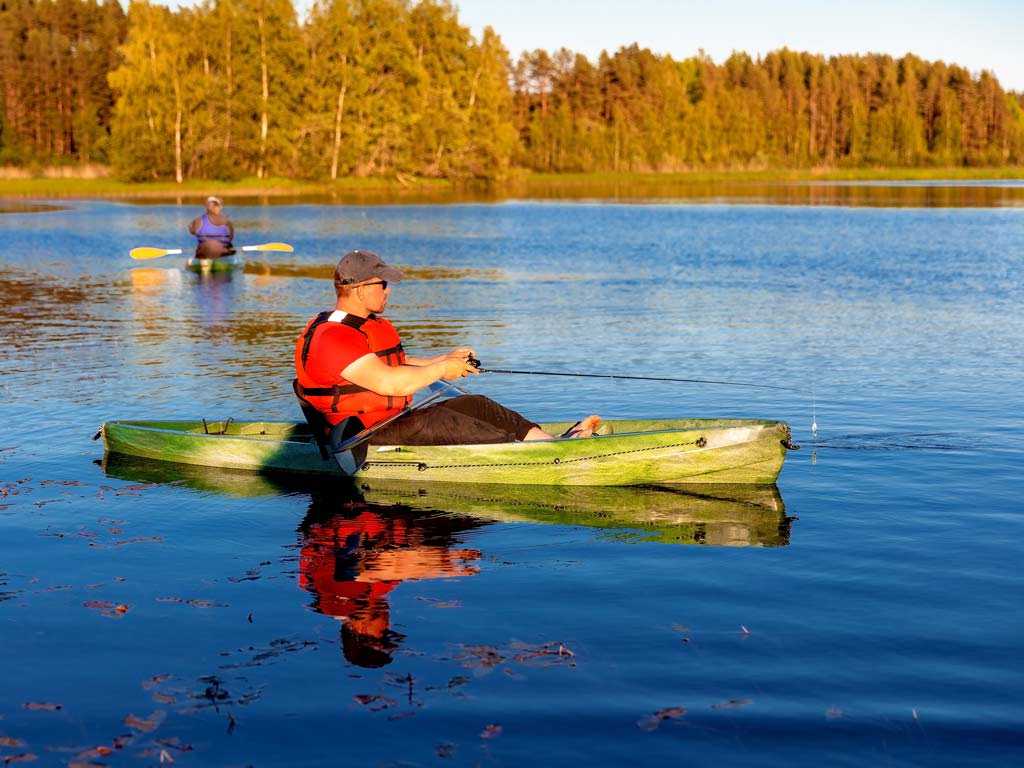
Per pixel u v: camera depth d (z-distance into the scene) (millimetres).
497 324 12617
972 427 7148
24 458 6570
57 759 2984
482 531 5172
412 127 75375
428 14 78062
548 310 13922
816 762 2918
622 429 6590
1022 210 41656
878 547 4805
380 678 3459
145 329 12242
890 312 13492
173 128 68375
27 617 4012
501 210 45031
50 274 18828
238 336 11688
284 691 3375
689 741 3033
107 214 40312
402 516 5445
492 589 4305
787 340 11188
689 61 141875
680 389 8523
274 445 6312
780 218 37719
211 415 7609
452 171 77250
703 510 5492
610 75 112375
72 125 98188
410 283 17438
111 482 6078
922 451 6559
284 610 4078
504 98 82062
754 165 115188
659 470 6016
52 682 3461
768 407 7809
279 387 8656
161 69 67688
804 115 132500
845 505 5500
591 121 110062
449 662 3574
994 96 131375
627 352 10461
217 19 70188
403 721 3168
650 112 109188
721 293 15812
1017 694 3289
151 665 3582
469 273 19172
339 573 4523
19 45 98500
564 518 5395
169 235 28797
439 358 6258
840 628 3842
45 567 4605
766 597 4176
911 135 123875
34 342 11172
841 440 6852
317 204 50750
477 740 3055
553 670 3500
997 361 9766
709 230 31516
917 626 3852
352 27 72625
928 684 3367
